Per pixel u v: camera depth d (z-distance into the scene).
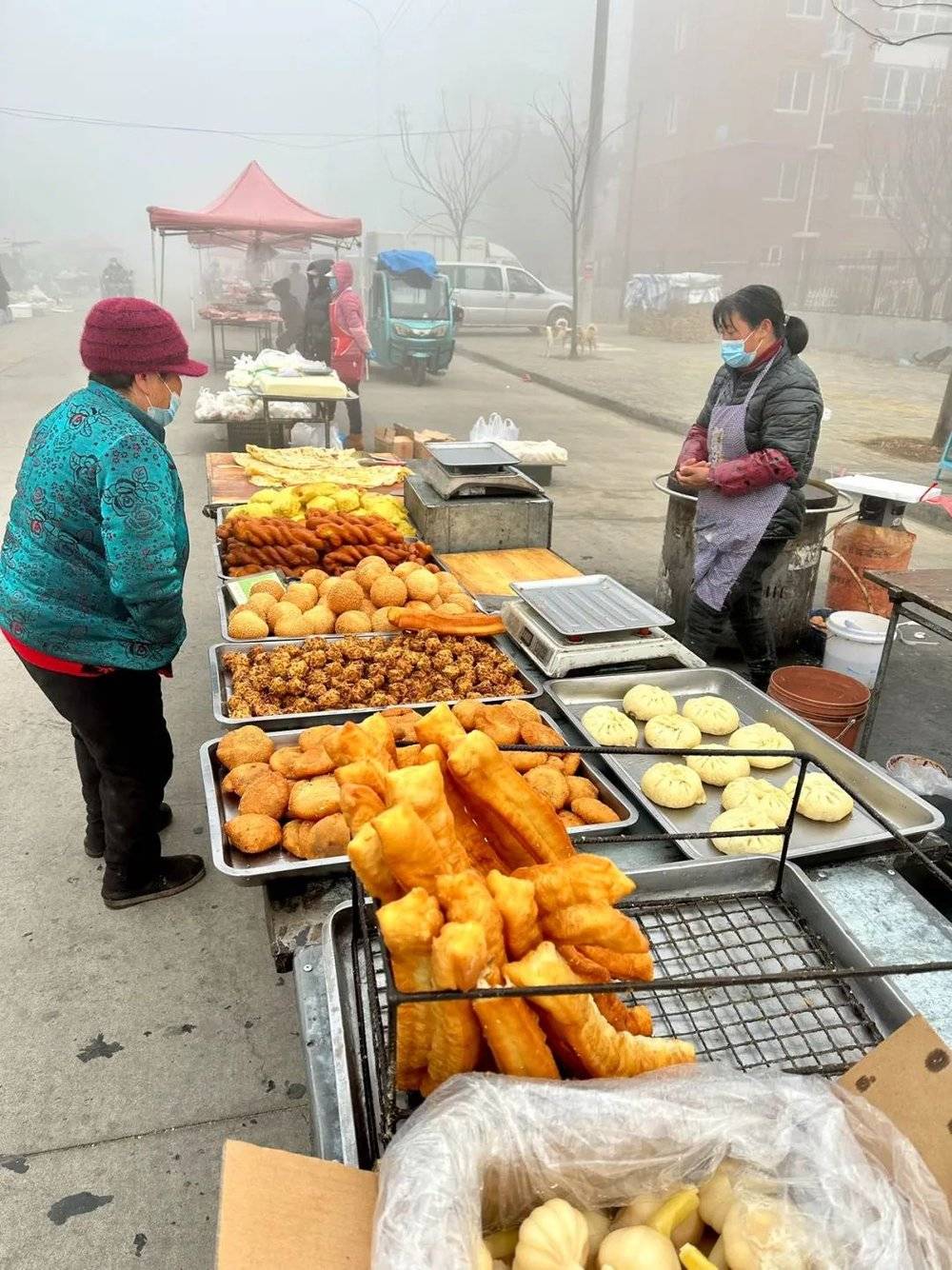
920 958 1.74
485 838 1.20
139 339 2.28
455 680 2.86
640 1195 0.93
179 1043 2.38
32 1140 2.10
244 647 3.06
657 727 2.62
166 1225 1.92
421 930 0.89
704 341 23.78
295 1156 0.91
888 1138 0.94
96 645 2.35
